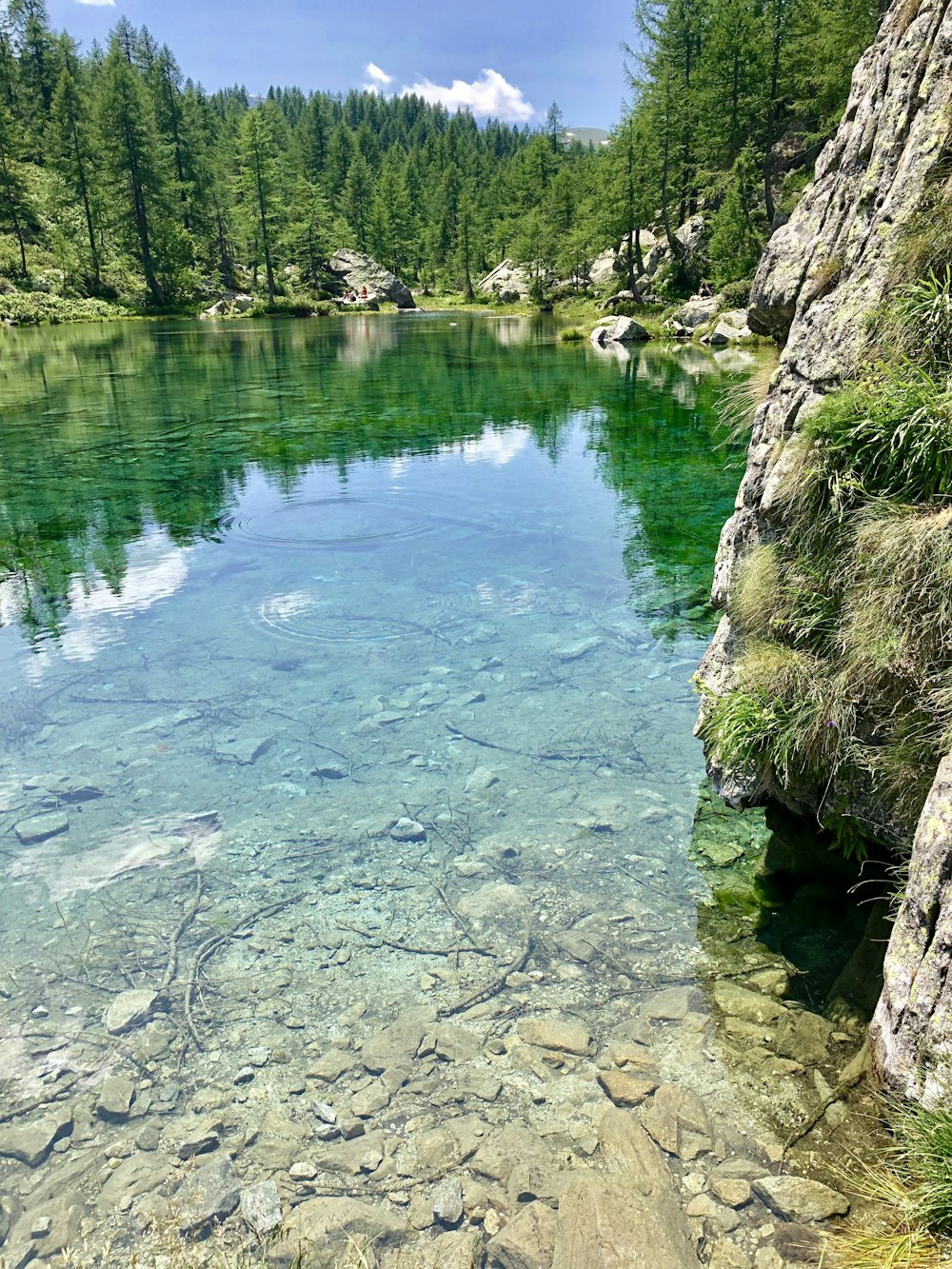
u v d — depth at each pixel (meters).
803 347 5.01
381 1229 2.95
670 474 15.00
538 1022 3.88
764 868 4.97
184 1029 3.87
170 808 5.63
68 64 91.56
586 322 51.59
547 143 88.62
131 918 4.62
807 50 42.94
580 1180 3.07
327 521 12.35
